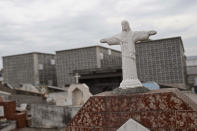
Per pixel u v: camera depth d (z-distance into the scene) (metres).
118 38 7.30
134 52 7.17
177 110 5.81
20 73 51.69
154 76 32.78
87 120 6.65
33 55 50.81
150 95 6.07
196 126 5.62
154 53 33.09
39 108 17.11
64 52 45.25
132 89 6.73
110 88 32.84
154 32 6.97
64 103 23.03
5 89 31.45
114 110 6.37
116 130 6.28
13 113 16.97
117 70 32.19
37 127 17.02
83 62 43.41
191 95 19.75
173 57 32.06
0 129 14.78
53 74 54.06
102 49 44.56
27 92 31.66
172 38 32.19
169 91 6.17
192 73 44.03
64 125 16.19
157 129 5.94
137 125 6.05
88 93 21.58
